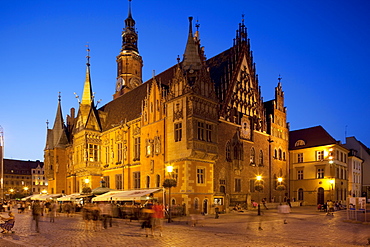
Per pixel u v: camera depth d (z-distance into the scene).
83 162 60.97
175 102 45.00
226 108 51.19
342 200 66.50
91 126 62.50
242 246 17.98
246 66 57.75
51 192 77.44
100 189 46.69
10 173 147.62
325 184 62.72
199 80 44.50
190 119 42.47
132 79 82.38
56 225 30.78
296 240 20.22
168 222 32.25
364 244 18.80
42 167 158.88
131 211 34.91
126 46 84.00
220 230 25.59
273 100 64.38
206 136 44.38
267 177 58.72
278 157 63.09
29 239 21.52
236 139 51.62
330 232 24.22
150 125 49.69
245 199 51.53
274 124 62.88
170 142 45.00
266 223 31.09
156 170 47.19
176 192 42.69
